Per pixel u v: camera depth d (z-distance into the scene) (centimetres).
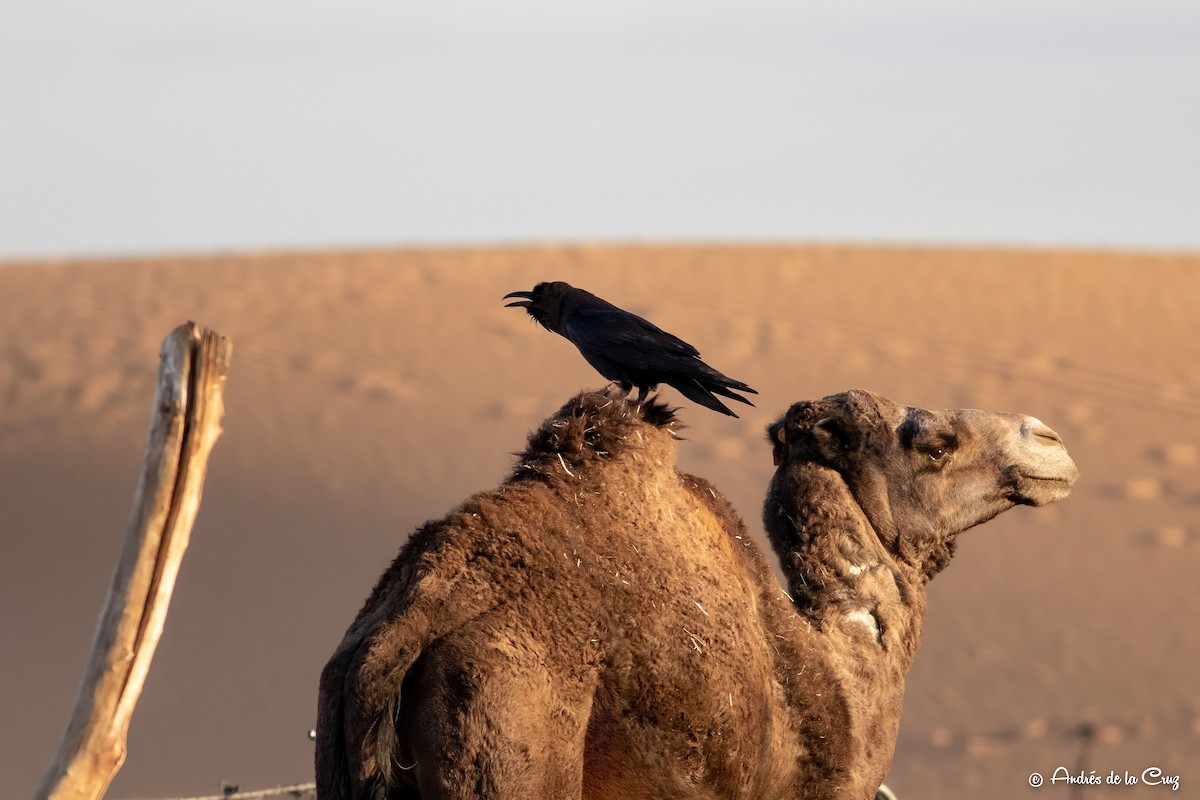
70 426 10600
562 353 12769
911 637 1875
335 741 1442
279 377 11938
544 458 1622
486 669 1429
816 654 1733
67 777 1184
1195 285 15300
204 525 8850
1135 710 6806
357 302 14425
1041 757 6300
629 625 1523
